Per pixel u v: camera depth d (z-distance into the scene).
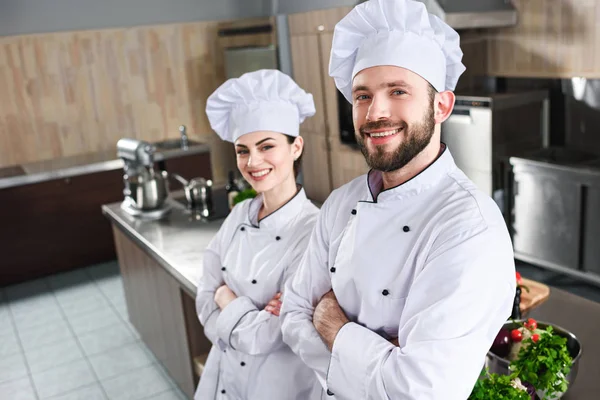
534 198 3.91
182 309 2.52
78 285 4.51
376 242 1.13
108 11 5.59
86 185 4.80
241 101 1.59
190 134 6.18
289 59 5.28
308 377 1.59
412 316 1.02
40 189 4.63
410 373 0.97
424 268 1.02
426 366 0.96
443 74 1.11
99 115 5.66
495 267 0.98
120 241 3.32
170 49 5.91
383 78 1.04
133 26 5.69
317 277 1.32
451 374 0.95
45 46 5.31
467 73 4.57
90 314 3.95
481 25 4.04
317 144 5.24
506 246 1.01
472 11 3.97
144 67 5.80
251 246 1.68
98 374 3.17
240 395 1.69
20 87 5.27
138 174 3.07
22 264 4.65
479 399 1.11
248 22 6.19
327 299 1.25
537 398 1.23
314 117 5.18
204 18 6.08
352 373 1.08
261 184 1.60
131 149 3.06
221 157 6.39
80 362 3.31
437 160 1.09
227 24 6.11
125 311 3.95
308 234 1.59
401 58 1.03
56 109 5.45
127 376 3.12
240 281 1.68
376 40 1.07
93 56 5.54
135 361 3.27
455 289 0.97
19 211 4.58
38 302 4.23
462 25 3.94
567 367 1.21
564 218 3.75
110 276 4.66
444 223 1.03
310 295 1.33
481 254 0.98
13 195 4.54
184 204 3.29
